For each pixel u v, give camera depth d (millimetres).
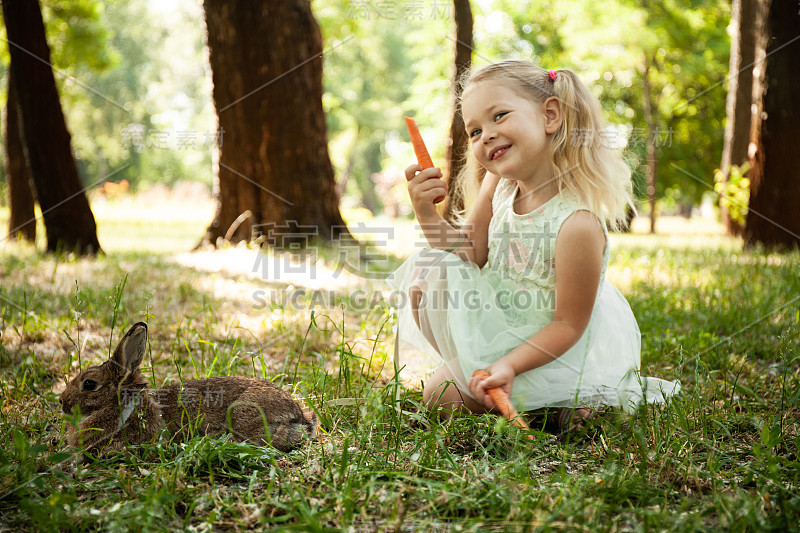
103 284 6043
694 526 1893
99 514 2000
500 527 1903
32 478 2195
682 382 3559
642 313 5047
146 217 23812
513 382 2842
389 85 42219
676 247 11297
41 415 2955
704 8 19219
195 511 2096
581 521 1924
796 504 2023
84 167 37062
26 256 8211
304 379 3438
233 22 9828
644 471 2277
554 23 20734
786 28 9109
